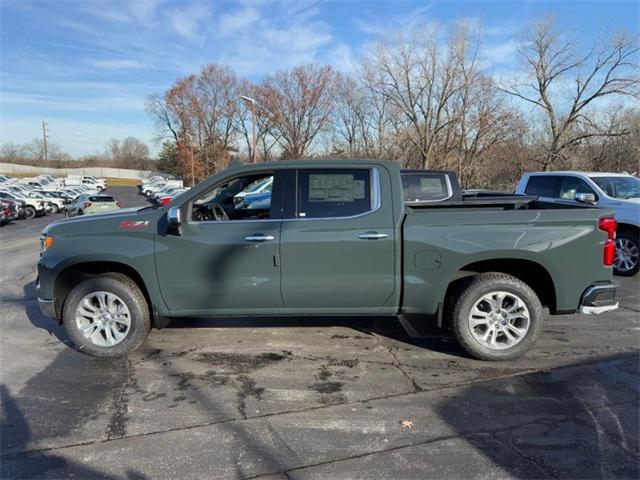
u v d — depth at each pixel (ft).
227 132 217.77
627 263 25.99
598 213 13.47
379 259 13.50
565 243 13.28
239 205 16.26
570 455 9.25
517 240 13.20
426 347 15.16
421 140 111.14
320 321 17.66
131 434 10.13
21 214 84.43
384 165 13.83
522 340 13.66
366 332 16.55
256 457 9.29
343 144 167.53
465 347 13.78
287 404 11.45
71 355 14.70
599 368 13.42
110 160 367.04
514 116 99.96
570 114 97.81
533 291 13.64
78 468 8.95
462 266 13.38
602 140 94.12
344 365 13.78
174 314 14.10
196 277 13.75
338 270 13.55
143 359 14.29
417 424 10.48
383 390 12.16
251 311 14.02
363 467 8.93
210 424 10.53
